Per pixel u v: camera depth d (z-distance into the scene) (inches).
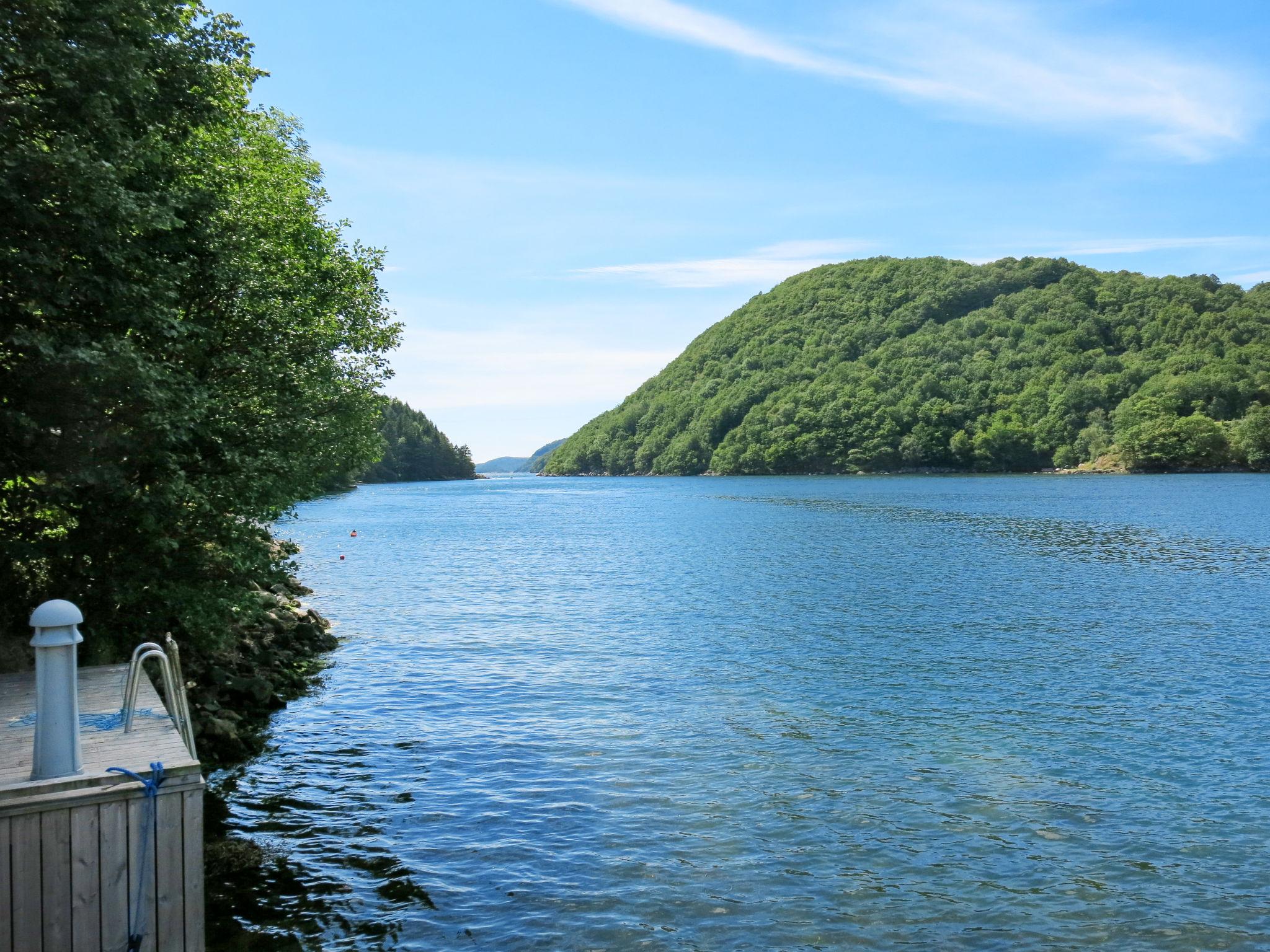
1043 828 516.4
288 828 513.0
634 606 1358.3
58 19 502.9
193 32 629.6
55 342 481.7
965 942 395.2
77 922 307.7
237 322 761.6
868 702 794.2
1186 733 698.2
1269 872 462.3
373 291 1172.5
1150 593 1424.7
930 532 2640.3
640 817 531.8
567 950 384.5
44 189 471.8
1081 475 7519.7
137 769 326.6
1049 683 856.9
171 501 580.7
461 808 545.0
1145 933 403.2
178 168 665.0
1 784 303.7
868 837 504.1
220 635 697.6
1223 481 5866.1
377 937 393.4
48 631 314.2
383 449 1237.1
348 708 779.4
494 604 1384.1
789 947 389.4
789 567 1831.9
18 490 553.6
